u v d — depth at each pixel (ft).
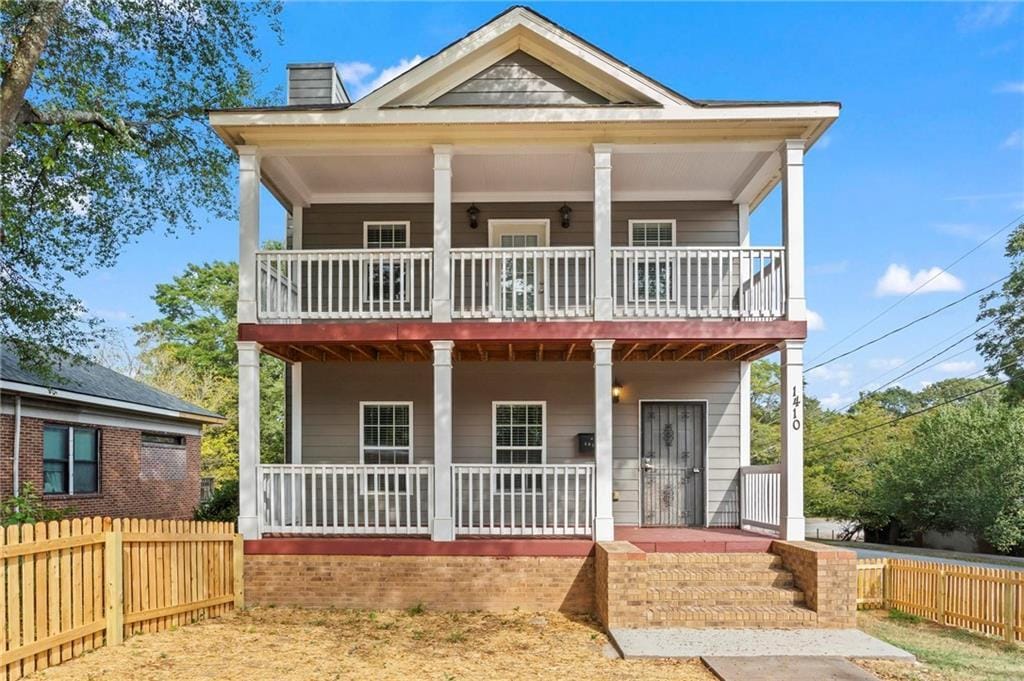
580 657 22.49
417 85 30.04
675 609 25.82
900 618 29.09
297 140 30.37
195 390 98.73
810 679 19.81
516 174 35.17
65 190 39.88
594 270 30.25
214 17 43.21
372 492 37.29
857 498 90.79
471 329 29.96
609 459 29.50
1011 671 20.98
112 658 21.71
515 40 31.17
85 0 37.32
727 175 35.53
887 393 151.33
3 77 32.32
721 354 36.52
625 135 30.19
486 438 37.65
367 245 38.42
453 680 20.02
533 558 29.07
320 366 38.06
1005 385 79.97
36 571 20.36
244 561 29.37
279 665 21.30
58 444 46.80
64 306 41.11
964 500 72.69
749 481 35.53
